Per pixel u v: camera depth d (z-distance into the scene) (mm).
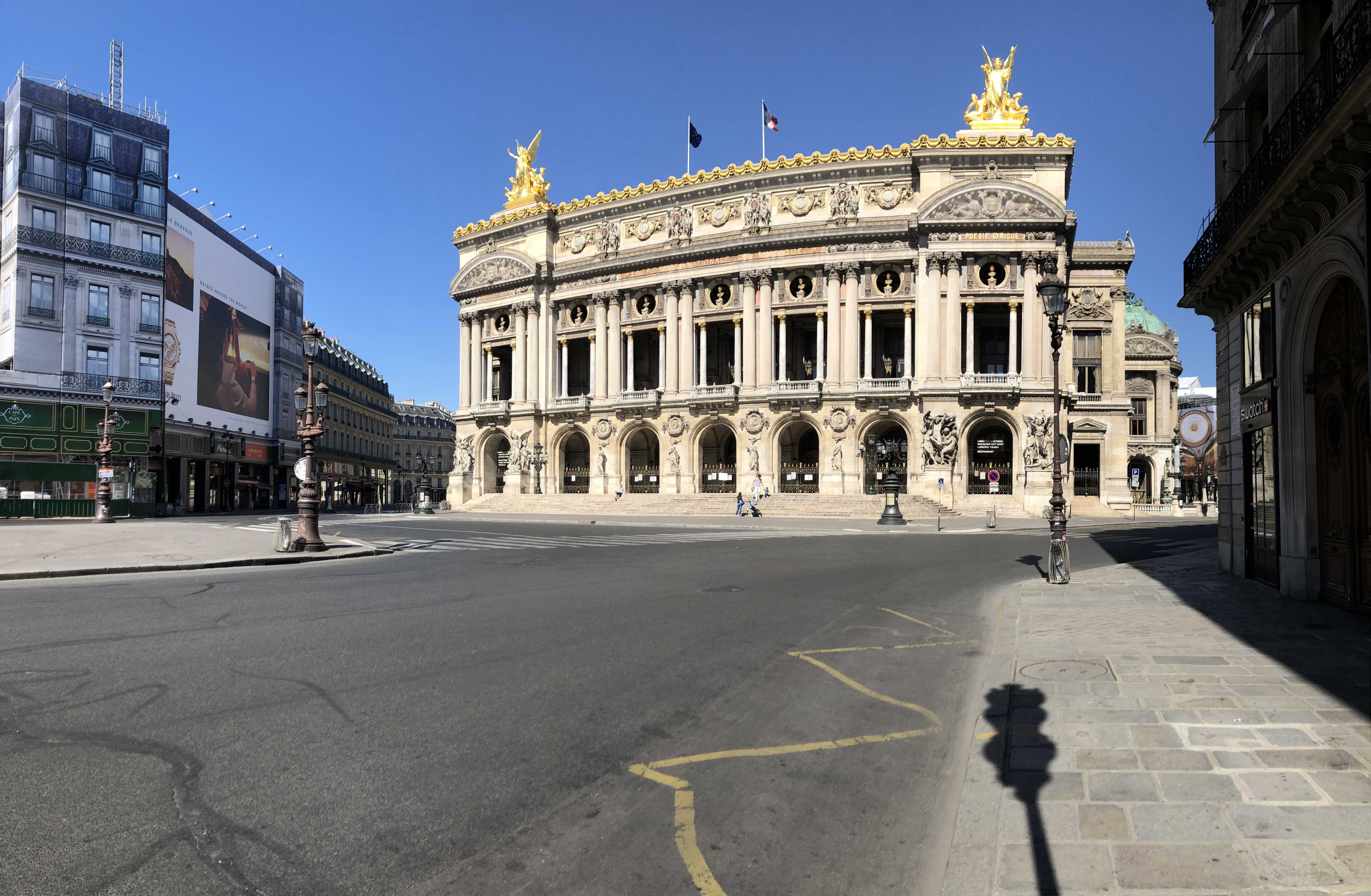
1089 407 68188
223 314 68375
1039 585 15812
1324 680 7707
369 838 4645
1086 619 11539
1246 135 16078
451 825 4844
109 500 42344
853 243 61469
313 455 23953
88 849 4422
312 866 4309
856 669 8922
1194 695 7301
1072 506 60469
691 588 15648
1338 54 10047
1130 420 82188
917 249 60219
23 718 6711
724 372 70500
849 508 54750
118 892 3986
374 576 17891
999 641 10258
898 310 61500
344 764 5781
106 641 9922
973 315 58312
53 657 8961
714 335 70750
